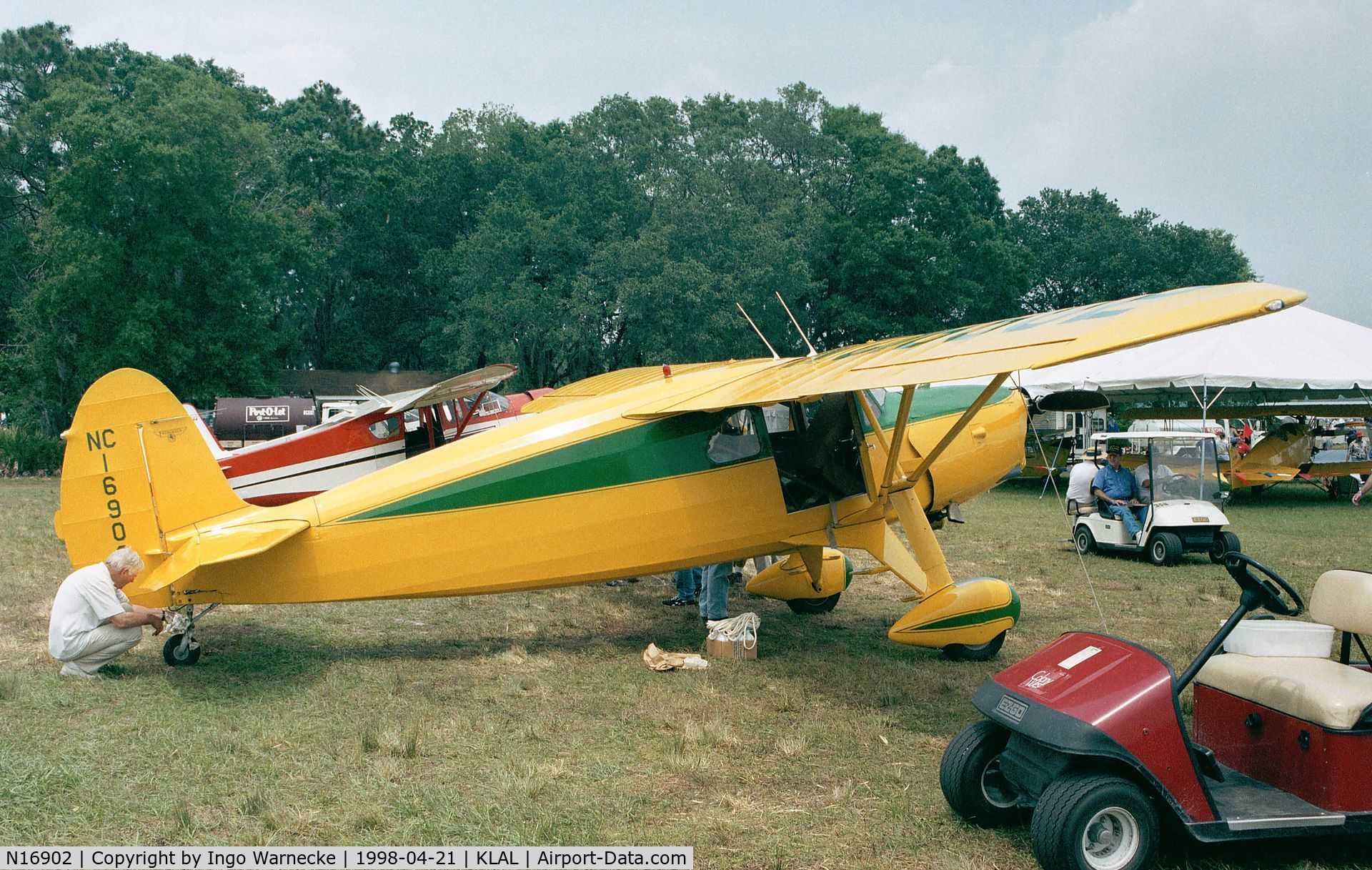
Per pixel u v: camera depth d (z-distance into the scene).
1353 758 3.73
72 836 3.96
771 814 4.29
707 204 39.78
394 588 6.82
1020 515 18.38
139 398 6.66
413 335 50.34
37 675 6.44
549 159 44.94
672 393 7.42
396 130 55.81
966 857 3.81
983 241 47.16
